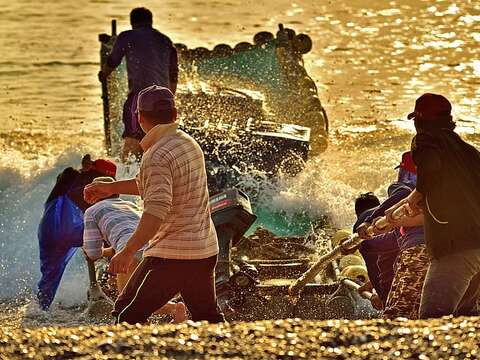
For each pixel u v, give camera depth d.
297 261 28.25
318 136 39.72
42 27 74.75
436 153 19.88
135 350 15.98
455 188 19.88
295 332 16.73
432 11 80.25
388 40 69.56
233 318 24.72
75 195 27.20
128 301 20.67
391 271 23.59
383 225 21.69
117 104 39.47
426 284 20.03
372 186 37.38
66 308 27.67
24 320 26.89
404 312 21.36
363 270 26.41
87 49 67.25
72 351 15.97
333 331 16.72
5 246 30.86
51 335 16.72
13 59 63.53
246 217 25.91
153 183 20.00
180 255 20.23
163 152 20.14
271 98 40.78
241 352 15.84
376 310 25.48
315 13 80.75
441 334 16.41
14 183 34.50
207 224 20.56
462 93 54.59
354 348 15.95
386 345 16.05
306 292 25.05
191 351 15.89
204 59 41.72
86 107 52.72
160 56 37.25
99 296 26.56
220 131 34.28
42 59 63.81
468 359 15.50
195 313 20.55
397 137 45.38
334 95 54.25
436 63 62.19
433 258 20.12
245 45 41.62
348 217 32.78
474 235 19.91
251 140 33.91
